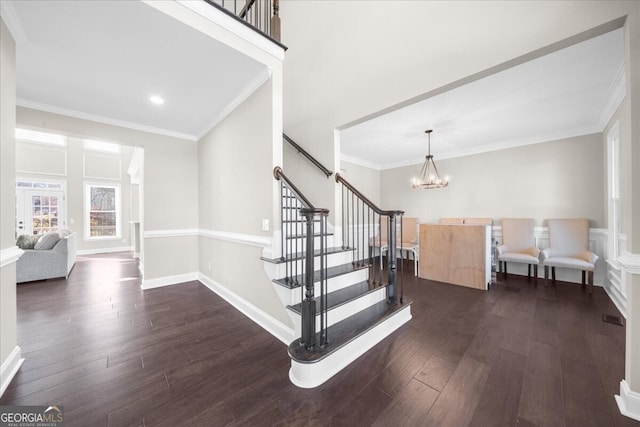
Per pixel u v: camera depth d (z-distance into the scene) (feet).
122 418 4.42
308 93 11.93
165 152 12.62
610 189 11.25
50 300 10.46
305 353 5.51
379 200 22.25
